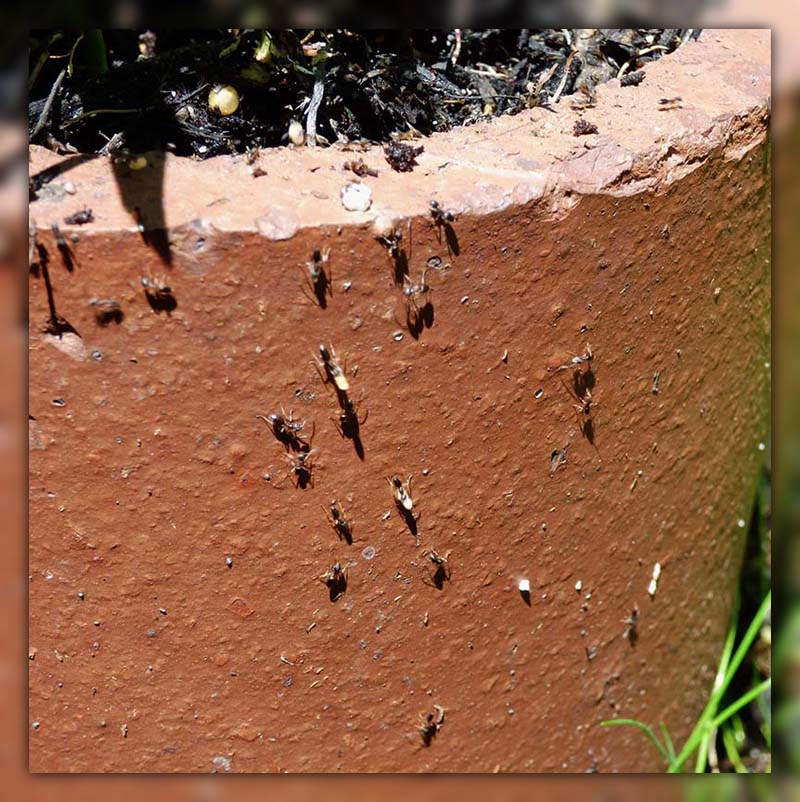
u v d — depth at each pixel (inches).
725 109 21.7
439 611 21.7
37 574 21.2
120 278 20.5
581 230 21.1
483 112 21.9
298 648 21.5
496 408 21.3
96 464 20.9
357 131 21.6
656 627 22.8
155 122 21.5
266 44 21.5
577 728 22.6
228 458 21.0
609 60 22.3
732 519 23.1
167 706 21.6
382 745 22.0
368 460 21.1
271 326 20.7
